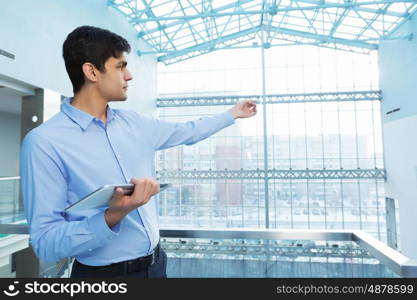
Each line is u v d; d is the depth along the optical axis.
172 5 8.77
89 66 0.76
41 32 5.33
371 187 10.90
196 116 12.30
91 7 7.10
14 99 5.89
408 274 0.85
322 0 8.48
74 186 0.74
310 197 11.27
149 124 0.96
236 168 11.74
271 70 11.91
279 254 1.28
